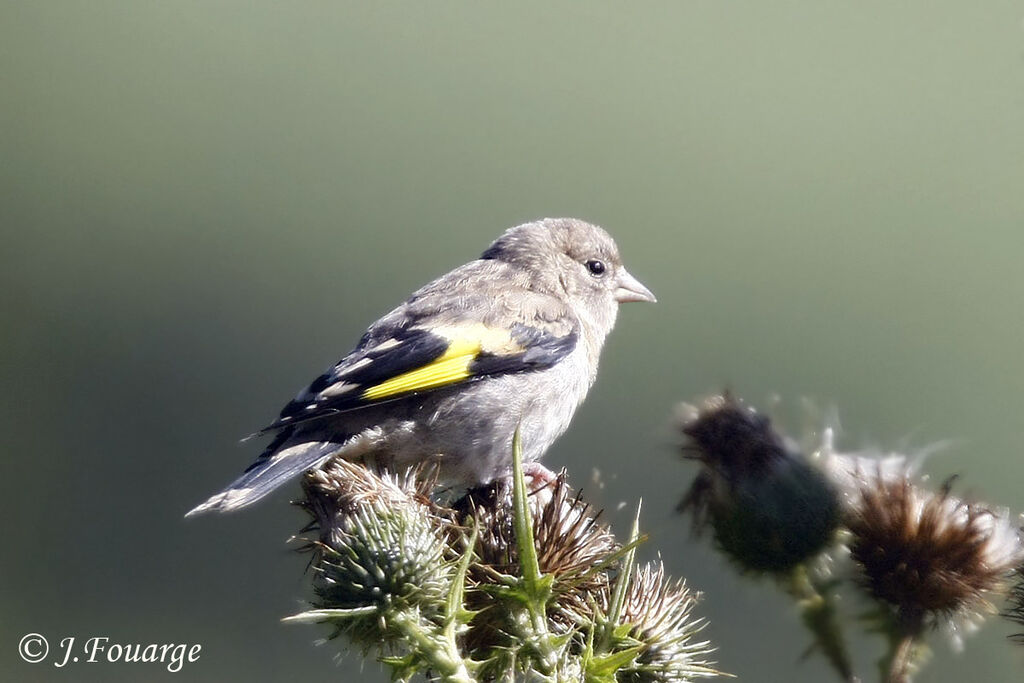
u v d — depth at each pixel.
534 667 7.48
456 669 7.04
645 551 12.40
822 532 8.45
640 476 17.34
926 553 8.16
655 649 8.01
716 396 9.18
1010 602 8.23
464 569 7.13
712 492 8.84
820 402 19.23
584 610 7.95
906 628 8.25
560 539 8.02
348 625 7.40
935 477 9.11
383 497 7.91
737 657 13.09
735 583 8.83
